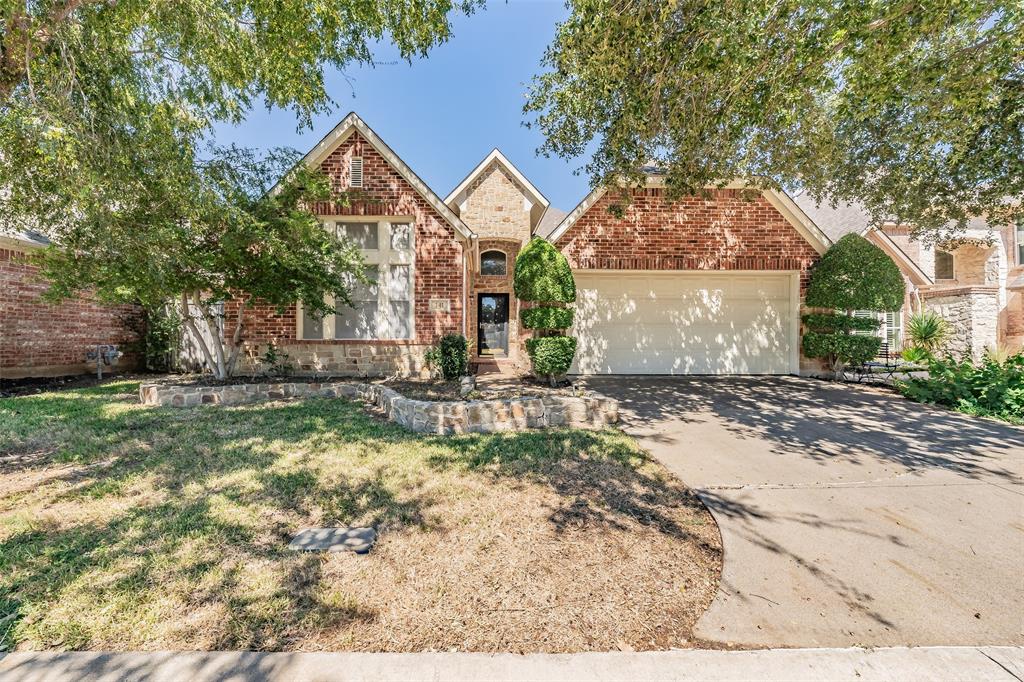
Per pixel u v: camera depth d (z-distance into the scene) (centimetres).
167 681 175
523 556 274
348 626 211
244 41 562
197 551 272
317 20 625
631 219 1075
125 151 548
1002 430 584
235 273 719
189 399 704
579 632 210
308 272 735
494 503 347
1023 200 725
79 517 313
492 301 1442
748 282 1130
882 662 193
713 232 1083
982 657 197
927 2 377
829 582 253
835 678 184
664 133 655
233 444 483
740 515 335
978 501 362
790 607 231
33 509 324
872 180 810
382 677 180
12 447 465
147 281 636
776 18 406
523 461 441
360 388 787
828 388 921
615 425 611
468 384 761
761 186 797
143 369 1158
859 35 386
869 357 996
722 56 438
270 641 200
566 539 296
